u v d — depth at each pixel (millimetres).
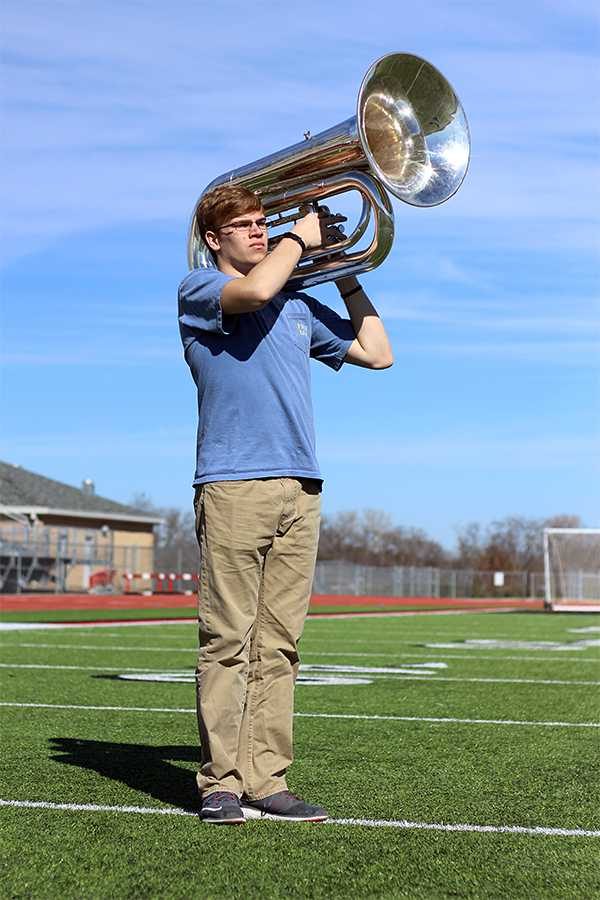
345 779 4543
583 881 3168
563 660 11172
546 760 5070
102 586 44781
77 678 8469
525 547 75875
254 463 3908
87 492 57781
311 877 3150
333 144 4059
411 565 80062
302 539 3998
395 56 4000
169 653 11289
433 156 4207
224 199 4074
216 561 3881
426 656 11633
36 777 4496
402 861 3326
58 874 3164
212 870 3209
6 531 46281
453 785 4457
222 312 3906
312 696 7504
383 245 4109
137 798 4109
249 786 3896
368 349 4352
